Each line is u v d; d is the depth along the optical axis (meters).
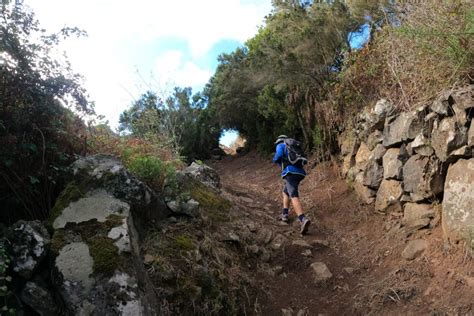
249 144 14.98
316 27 8.30
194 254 4.57
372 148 6.55
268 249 5.72
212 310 4.23
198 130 14.95
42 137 4.05
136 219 4.48
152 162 5.34
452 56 5.00
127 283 3.46
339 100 7.85
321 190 7.80
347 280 5.07
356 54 7.66
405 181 5.47
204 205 5.80
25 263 3.36
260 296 4.82
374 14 7.60
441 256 4.57
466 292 4.02
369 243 5.63
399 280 4.62
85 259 3.51
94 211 3.97
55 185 4.32
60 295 3.36
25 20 3.88
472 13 4.76
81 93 4.36
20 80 3.87
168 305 3.93
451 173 4.73
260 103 11.30
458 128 4.63
